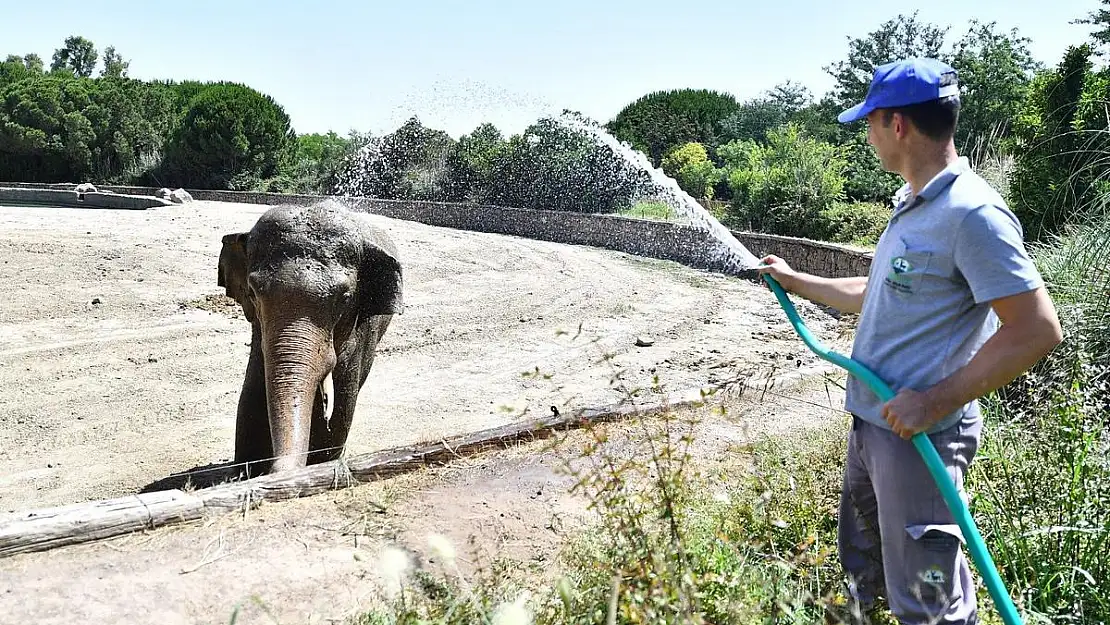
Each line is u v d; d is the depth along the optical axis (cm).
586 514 482
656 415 624
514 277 1950
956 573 303
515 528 464
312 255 630
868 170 2595
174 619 365
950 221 287
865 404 315
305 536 448
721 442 594
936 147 301
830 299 362
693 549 349
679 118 3666
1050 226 1021
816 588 360
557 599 344
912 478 301
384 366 1184
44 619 361
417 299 1656
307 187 4225
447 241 2344
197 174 4284
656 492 411
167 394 1021
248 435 672
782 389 745
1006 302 275
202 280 1599
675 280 1977
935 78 297
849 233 2162
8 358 1134
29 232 1803
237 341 1278
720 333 1381
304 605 377
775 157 2505
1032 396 527
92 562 414
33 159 4634
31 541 419
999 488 423
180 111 4984
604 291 1795
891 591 312
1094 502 391
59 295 1430
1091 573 371
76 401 980
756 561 379
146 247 1778
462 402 999
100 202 3294
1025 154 1108
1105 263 627
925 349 300
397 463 544
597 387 1043
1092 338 584
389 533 451
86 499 684
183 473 742
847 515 350
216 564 415
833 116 3547
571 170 3100
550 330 1413
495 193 3244
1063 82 1118
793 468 500
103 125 4647
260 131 4222
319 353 602
